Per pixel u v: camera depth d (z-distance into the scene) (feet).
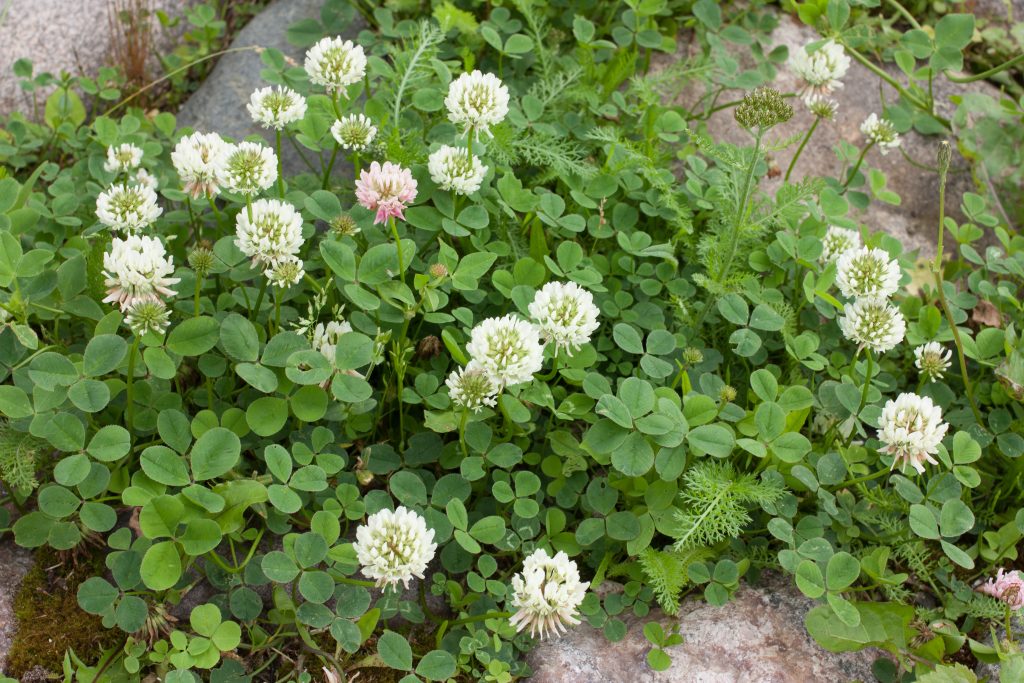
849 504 1.54
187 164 1.49
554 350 1.53
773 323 1.63
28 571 1.44
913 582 1.54
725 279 1.67
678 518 1.45
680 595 1.51
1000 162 2.00
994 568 1.55
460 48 1.92
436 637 1.44
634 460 1.44
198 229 1.69
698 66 2.00
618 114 1.92
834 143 2.04
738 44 2.07
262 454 1.49
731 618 1.47
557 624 1.41
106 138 1.81
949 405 1.68
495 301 1.64
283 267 1.47
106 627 1.38
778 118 1.59
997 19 2.20
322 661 1.41
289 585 1.45
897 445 1.45
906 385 1.72
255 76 2.00
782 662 1.44
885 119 2.03
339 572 1.42
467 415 1.49
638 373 1.63
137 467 1.48
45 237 1.64
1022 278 1.82
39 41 2.02
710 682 1.41
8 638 1.40
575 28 1.90
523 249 1.69
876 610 1.44
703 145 1.76
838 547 1.54
